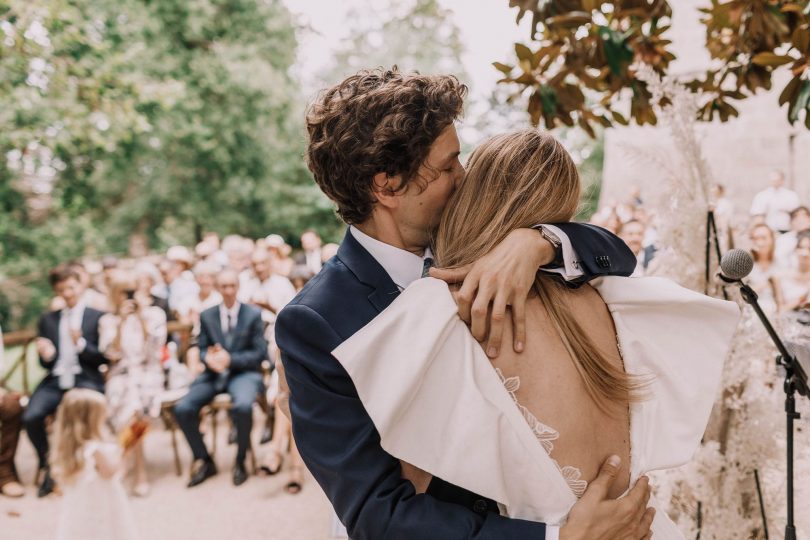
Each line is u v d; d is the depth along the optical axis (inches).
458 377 37.9
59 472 113.3
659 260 77.4
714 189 76.5
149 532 150.8
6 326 571.5
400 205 43.6
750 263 51.4
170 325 227.1
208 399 185.0
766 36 74.9
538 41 84.2
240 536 147.4
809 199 327.9
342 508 39.4
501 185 43.3
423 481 40.3
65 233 605.6
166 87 435.2
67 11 366.3
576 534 36.3
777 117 353.1
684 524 74.8
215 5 631.8
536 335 39.9
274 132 648.4
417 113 41.3
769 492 73.8
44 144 408.8
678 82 75.9
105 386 185.5
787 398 55.3
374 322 38.2
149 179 656.4
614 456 40.1
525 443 37.4
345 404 39.4
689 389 42.7
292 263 278.8
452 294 40.0
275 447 187.0
